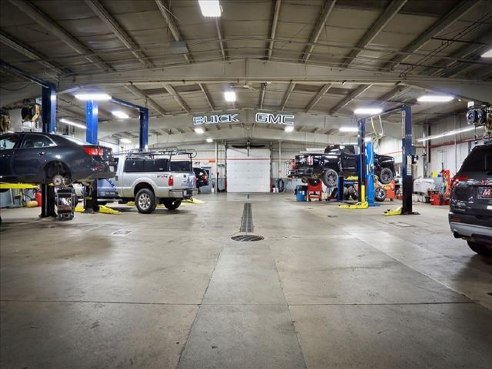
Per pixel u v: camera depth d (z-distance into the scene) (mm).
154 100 16109
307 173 15633
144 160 10992
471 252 5184
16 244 5715
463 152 17625
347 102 16125
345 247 5512
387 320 2686
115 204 15078
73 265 4344
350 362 2082
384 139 25844
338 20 8477
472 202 4359
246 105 18625
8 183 7934
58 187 8250
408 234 6828
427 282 3668
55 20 8109
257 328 2543
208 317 2740
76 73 11445
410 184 10836
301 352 2201
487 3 7305
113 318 2721
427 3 7410
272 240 6105
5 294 3277
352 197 18234
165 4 7738
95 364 2064
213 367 2031
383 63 11117
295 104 17812
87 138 11984
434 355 2164
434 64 10914
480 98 11383
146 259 4668
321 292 3338
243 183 30359
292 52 10805
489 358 2129
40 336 2420
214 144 31047
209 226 7902
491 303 3059
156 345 2291
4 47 9141
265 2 7879
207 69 11672
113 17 8188
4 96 11086
